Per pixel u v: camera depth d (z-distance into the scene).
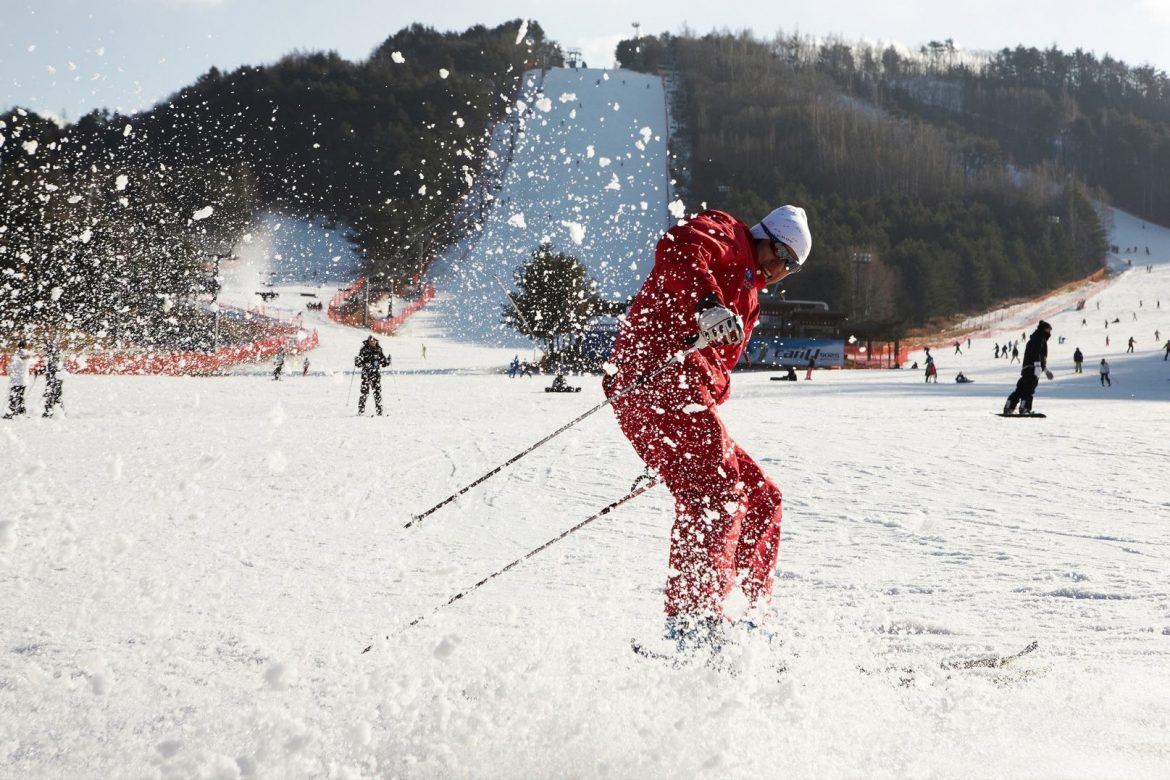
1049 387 30.58
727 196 102.88
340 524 5.94
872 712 2.18
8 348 15.43
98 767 2.00
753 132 122.69
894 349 57.12
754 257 2.97
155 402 20.62
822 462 9.12
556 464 9.21
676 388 2.72
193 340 35.44
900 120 155.62
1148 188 170.00
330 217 74.75
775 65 147.62
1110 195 173.12
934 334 83.44
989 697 2.31
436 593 3.92
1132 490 7.17
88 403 20.05
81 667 2.77
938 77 198.00
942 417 15.44
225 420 15.96
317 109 78.56
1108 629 3.15
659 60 144.00
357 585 4.09
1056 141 182.00
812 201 107.31
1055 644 2.94
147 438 12.27
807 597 3.77
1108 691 2.35
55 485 7.45
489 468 9.08
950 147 146.38
